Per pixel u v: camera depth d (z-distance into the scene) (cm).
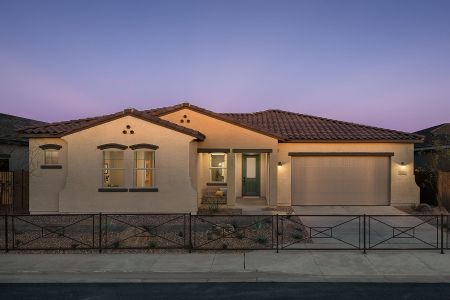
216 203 1827
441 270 906
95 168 1583
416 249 1052
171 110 1795
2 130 2202
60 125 1723
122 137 1586
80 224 1391
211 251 1059
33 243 1134
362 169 1875
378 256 1006
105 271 911
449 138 2284
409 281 847
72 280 862
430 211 1680
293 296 766
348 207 1816
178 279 867
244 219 1453
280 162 1855
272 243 1084
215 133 1788
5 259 995
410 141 1836
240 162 2081
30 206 1641
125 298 761
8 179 1733
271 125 2048
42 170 1644
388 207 1816
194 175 1686
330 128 1995
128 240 1142
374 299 748
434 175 1819
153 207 1579
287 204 1852
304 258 993
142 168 1588
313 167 1872
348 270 909
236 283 842
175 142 1583
